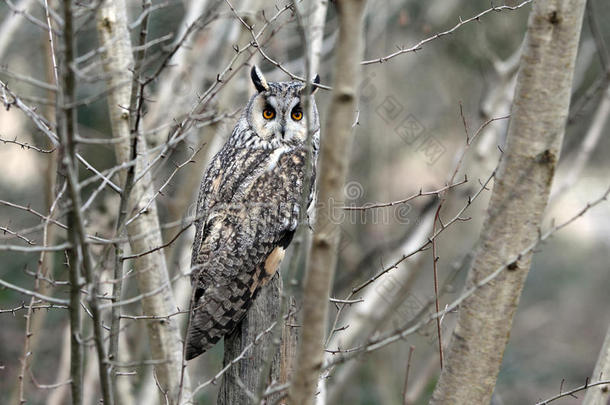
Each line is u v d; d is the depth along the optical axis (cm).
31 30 1714
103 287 1070
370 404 1895
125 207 695
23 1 1362
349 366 1544
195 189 1397
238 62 1356
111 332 729
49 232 1057
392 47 2127
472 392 683
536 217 662
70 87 555
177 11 1553
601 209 2950
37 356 1648
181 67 1345
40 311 1271
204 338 907
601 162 2788
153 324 972
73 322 616
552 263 3138
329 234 529
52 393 1370
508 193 664
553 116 648
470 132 1755
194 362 1495
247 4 1345
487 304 673
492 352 677
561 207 3052
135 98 712
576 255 3127
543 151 652
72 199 579
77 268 602
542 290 3044
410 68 2189
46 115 1122
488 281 645
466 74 2195
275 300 971
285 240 1019
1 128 1638
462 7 2019
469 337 681
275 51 1488
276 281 988
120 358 1376
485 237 676
